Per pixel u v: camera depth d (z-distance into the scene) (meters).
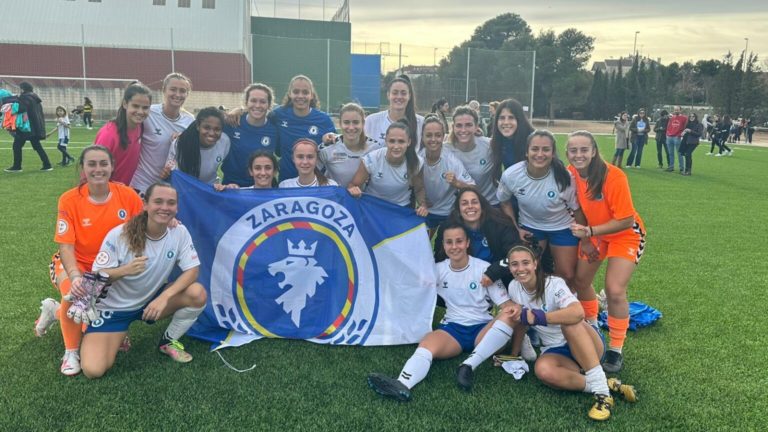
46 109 38.47
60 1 42.19
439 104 13.65
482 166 5.50
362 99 43.25
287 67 41.41
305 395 3.80
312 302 4.84
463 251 4.44
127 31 42.38
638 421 3.57
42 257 6.67
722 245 8.09
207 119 5.10
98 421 3.43
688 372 4.23
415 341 4.62
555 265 5.00
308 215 4.92
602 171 4.28
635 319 5.07
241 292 4.82
